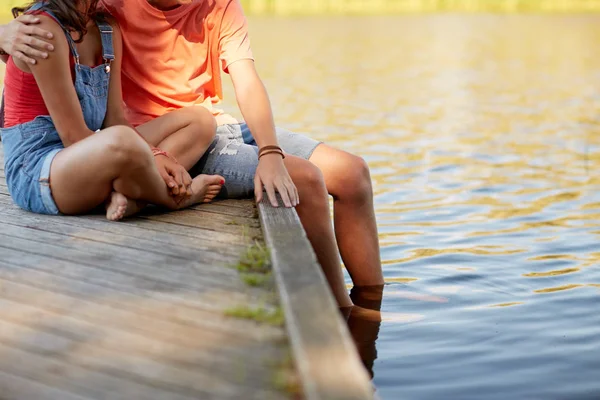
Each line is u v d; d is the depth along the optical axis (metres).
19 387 1.71
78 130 3.00
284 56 16.83
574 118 9.34
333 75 13.75
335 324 1.86
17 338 1.94
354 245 3.45
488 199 5.50
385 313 3.28
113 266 2.42
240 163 3.29
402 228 4.77
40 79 2.91
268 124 3.22
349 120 9.16
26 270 2.39
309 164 3.20
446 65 15.36
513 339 3.03
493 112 9.85
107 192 2.96
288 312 1.93
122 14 3.24
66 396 1.67
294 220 2.77
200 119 3.24
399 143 7.73
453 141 7.85
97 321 2.02
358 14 32.25
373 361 2.82
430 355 2.87
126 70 3.33
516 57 16.81
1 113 3.16
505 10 34.25
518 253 4.22
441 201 5.46
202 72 3.42
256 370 1.75
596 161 6.84
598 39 20.84
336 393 1.56
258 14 32.25
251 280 2.25
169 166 3.08
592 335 3.08
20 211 3.11
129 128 2.88
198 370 1.76
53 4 2.89
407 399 2.52
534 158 6.99
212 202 3.28
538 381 2.67
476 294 3.56
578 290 3.62
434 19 29.08
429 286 3.66
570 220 4.92
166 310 2.08
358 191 3.36
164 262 2.46
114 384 1.71
